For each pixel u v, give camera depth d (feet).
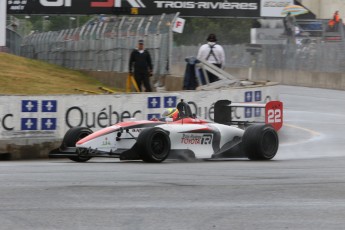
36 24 550.77
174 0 408.26
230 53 471.21
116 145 111.65
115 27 293.64
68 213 66.69
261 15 423.23
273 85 195.62
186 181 88.02
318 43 379.14
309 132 172.45
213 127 119.65
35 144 136.46
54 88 239.91
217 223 63.05
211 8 413.18
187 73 203.51
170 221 63.67
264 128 118.01
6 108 133.59
